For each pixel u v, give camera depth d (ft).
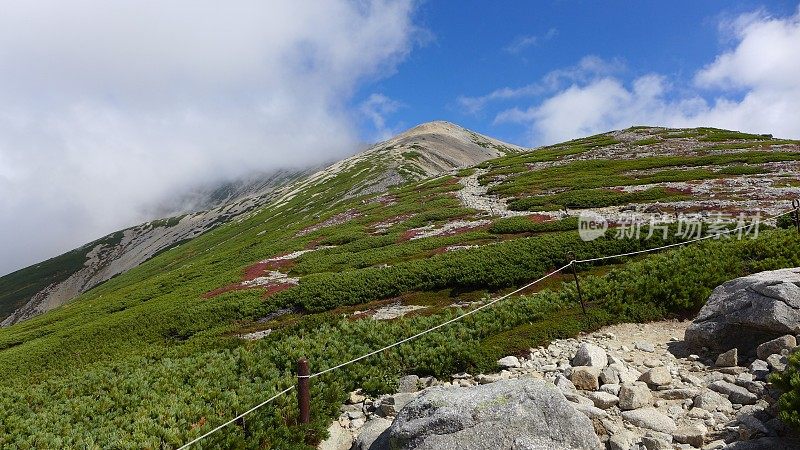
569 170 278.46
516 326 59.62
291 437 39.65
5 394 61.62
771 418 30.40
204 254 403.54
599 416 33.88
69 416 49.34
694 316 55.83
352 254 180.34
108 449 40.06
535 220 172.45
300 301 126.11
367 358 54.24
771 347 38.09
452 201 257.75
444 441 29.96
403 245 176.24
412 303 108.47
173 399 48.91
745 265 62.59
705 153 260.01
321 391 46.80
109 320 162.20
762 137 297.53
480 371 49.83
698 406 34.17
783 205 127.44
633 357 47.06
